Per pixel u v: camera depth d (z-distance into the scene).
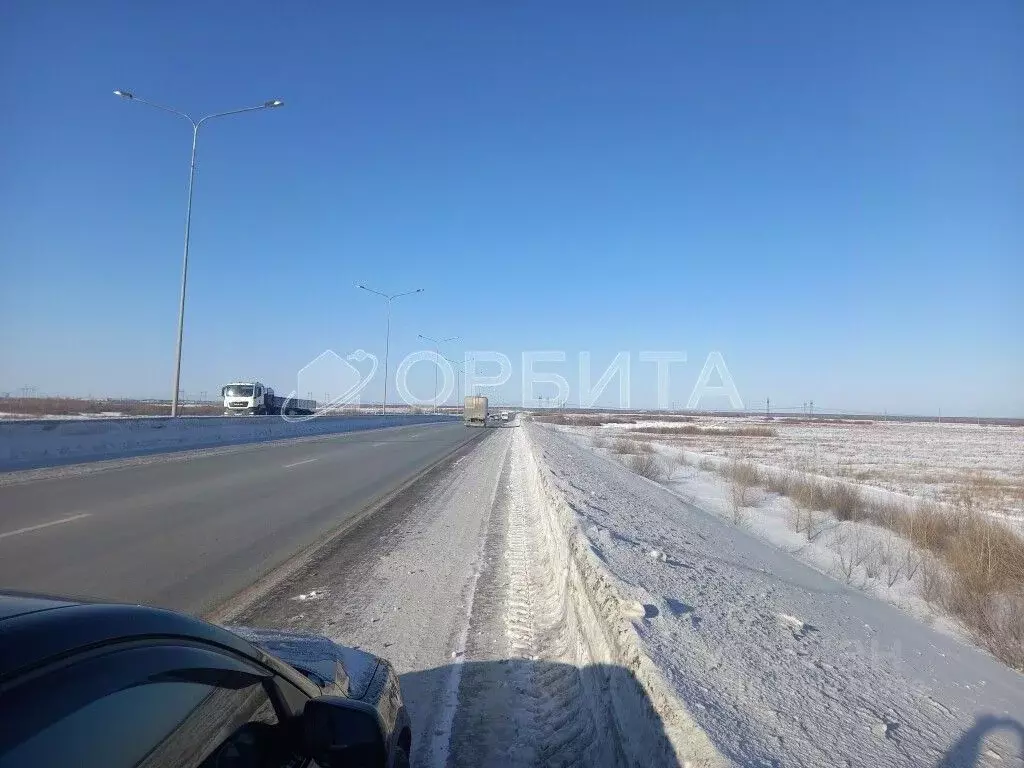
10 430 18.20
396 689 3.36
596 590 5.07
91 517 10.81
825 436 66.25
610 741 3.50
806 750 3.06
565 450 26.84
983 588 7.98
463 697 4.52
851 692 4.18
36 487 13.94
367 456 24.47
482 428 60.97
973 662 6.02
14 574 7.29
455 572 7.88
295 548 8.98
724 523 13.94
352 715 2.29
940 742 3.69
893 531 13.75
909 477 26.70
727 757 2.66
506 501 13.98
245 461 20.91
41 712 1.42
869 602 8.00
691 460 31.56
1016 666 6.13
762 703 3.51
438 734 4.02
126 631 1.75
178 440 25.70
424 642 5.54
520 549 9.19
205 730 1.88
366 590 7.02
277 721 2.27
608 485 14.98
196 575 7.45
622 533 8.14
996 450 48.34
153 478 15.95
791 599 6.96
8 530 9.66
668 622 4.52
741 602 6.03
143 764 1.62
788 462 32.53
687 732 2.88
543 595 6.90
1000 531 9.70
